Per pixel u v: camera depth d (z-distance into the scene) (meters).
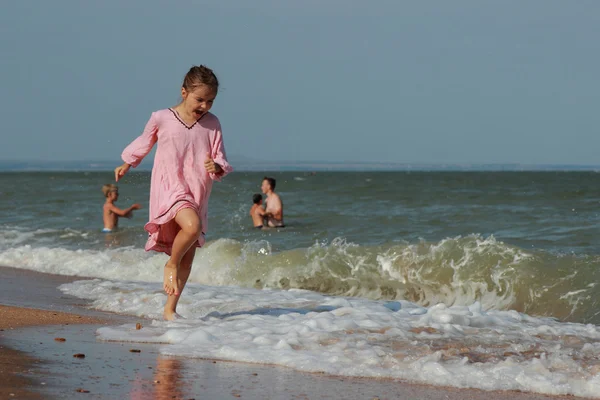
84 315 8.80
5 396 4.79
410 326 7.72
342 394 5.18
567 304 10.23
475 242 12.38
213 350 6.56
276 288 12.47
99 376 5.47
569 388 5.47
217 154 8.01
